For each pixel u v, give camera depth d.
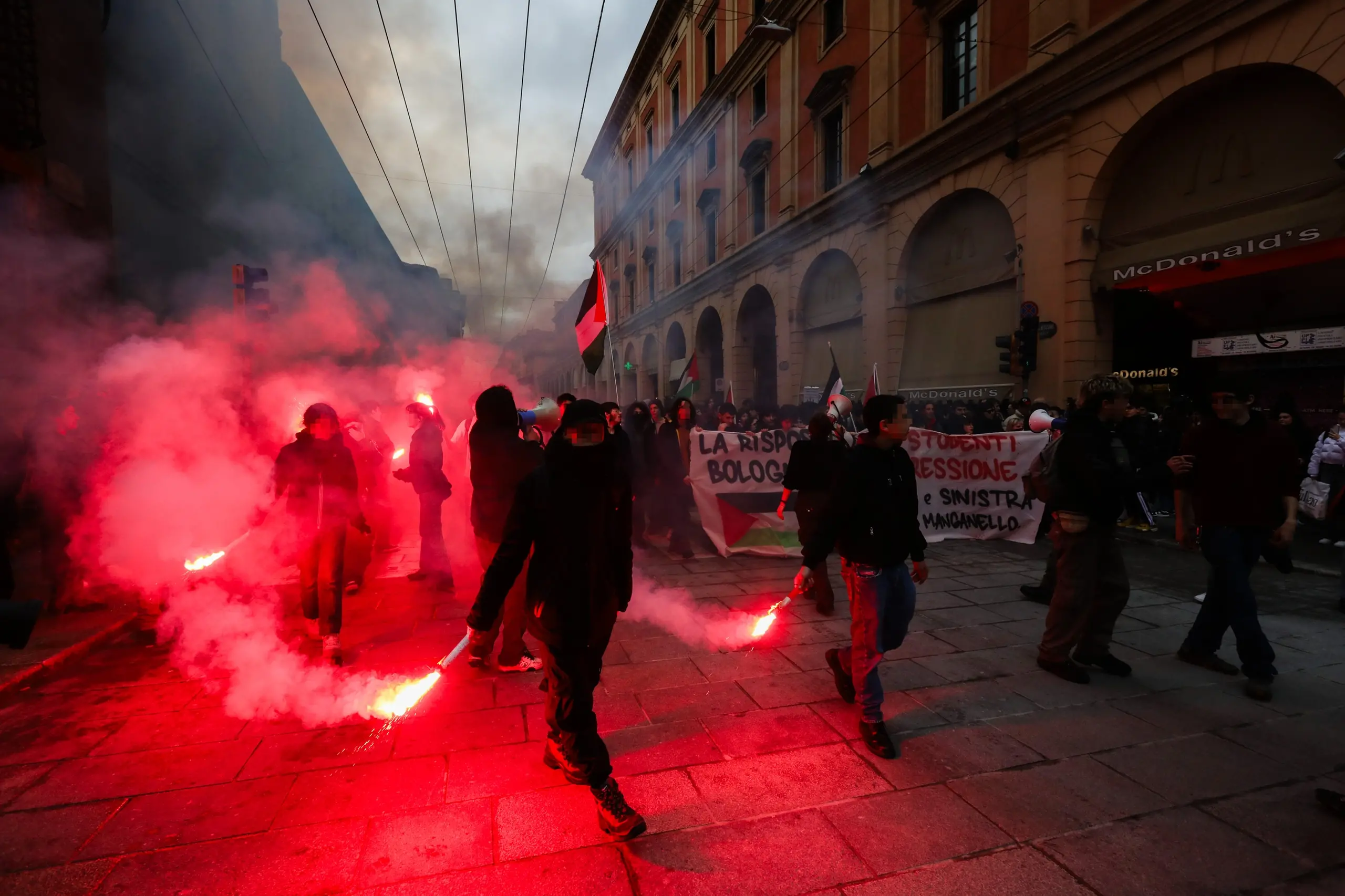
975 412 11.43
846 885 2.07
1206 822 2.38
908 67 15.19
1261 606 4.94
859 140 16.89
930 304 15.11
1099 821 2.39
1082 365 11.17
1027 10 12.02
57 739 2.94
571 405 2.41
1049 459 3.73
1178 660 3.92
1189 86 9.43
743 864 2.15
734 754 2.84
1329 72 7.94
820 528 2.91
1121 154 10.56
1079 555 3.56
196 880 2.07
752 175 22.44
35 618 2.16
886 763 2.77
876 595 2.85
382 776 2.65
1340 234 7.92
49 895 2.00
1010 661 3.88
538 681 3.59
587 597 2.33
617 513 2.45
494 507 3.62
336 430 4.00
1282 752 2.87
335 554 3.87
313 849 2.21
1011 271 12.64
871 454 2.92
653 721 3.13
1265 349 9.00
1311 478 7.47
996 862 2.17
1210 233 9.49
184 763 2.75
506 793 2.54
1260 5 8.52
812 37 18.94
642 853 2.20
